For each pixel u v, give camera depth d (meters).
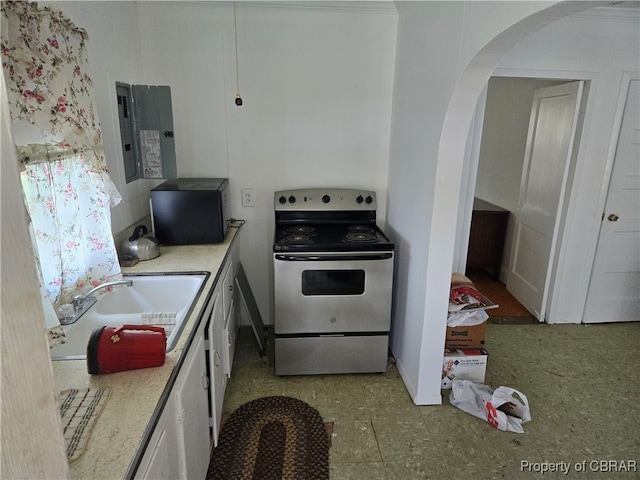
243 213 2.86
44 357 0.46
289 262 2.27
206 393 1.60
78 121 1.37
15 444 0.44
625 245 3.10
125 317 1.47
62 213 1.44
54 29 1.23
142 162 2.33
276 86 2.65
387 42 2.63
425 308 2.11
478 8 1.52
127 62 2.24
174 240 2.27
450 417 2.17
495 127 4.21
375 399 2.30
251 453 1.89
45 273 1.34
